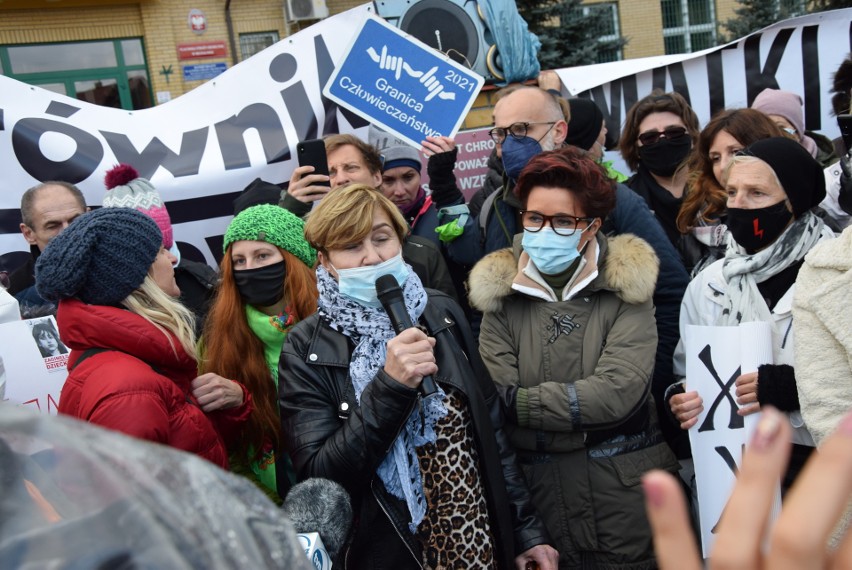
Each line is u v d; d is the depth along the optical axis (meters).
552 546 2.14
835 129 4.69
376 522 1.87
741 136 2.97
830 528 0.44
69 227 1.81
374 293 1.97
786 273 2.27
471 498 1.91
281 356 2.02
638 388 2.21
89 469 0.58
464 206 3.21
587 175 2.27
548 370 2.32
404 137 3.46
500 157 3.20
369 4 4.14
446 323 2.06
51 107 3.72
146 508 0.55
